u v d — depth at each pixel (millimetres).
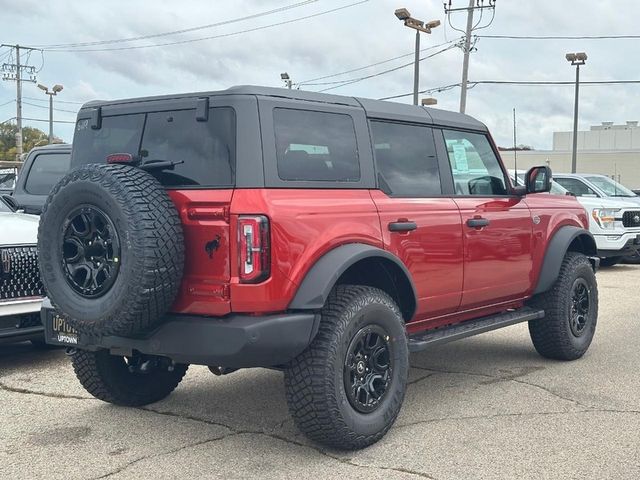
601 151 54125
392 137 5004
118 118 4641
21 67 53938
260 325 3867
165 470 4062
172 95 4391
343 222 4309
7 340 5977
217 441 4527
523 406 5207
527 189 6004
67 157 9258
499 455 4234
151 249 3781
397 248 4688
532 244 6105
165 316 4098
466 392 5594
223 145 4094
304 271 4047
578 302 6613
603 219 13508
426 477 3918
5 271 5949
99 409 5215
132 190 3854
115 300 3828
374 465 4102
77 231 3982
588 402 5297
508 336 7844
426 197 5121
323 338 4098
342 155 4547
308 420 4113
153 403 5344
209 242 3980
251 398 5461
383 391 4449
